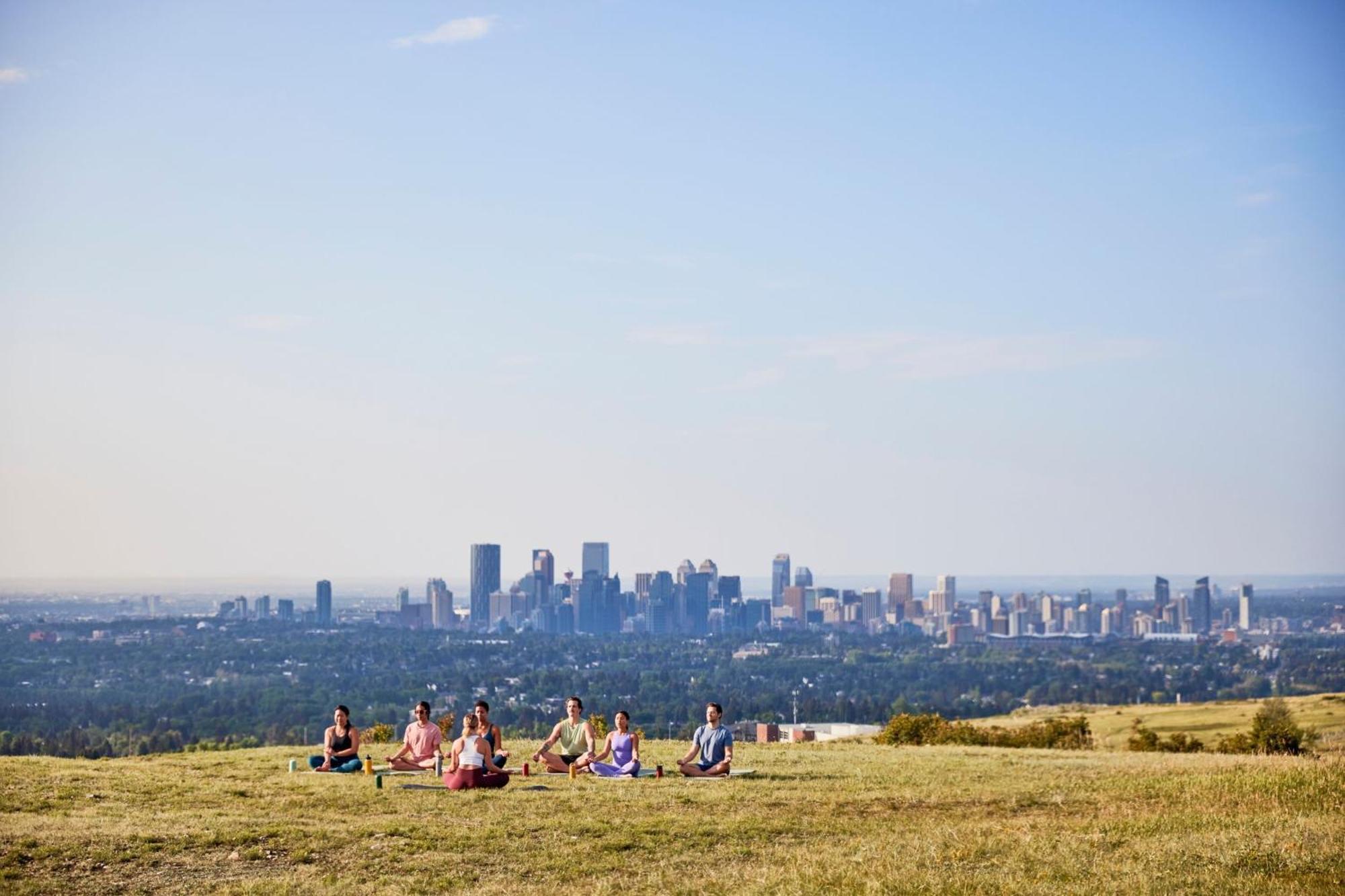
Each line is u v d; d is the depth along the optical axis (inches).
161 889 663.1
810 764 1259.8
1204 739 4141.2
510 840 774.5
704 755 1098.1
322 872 698.8
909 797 973.2
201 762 1184.2
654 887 656.4
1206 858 665.6
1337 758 1149.1
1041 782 1083.9
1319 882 609.3
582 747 1088.2
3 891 650.2
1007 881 631.8
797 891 618.5
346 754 1085.1
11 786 935.0
